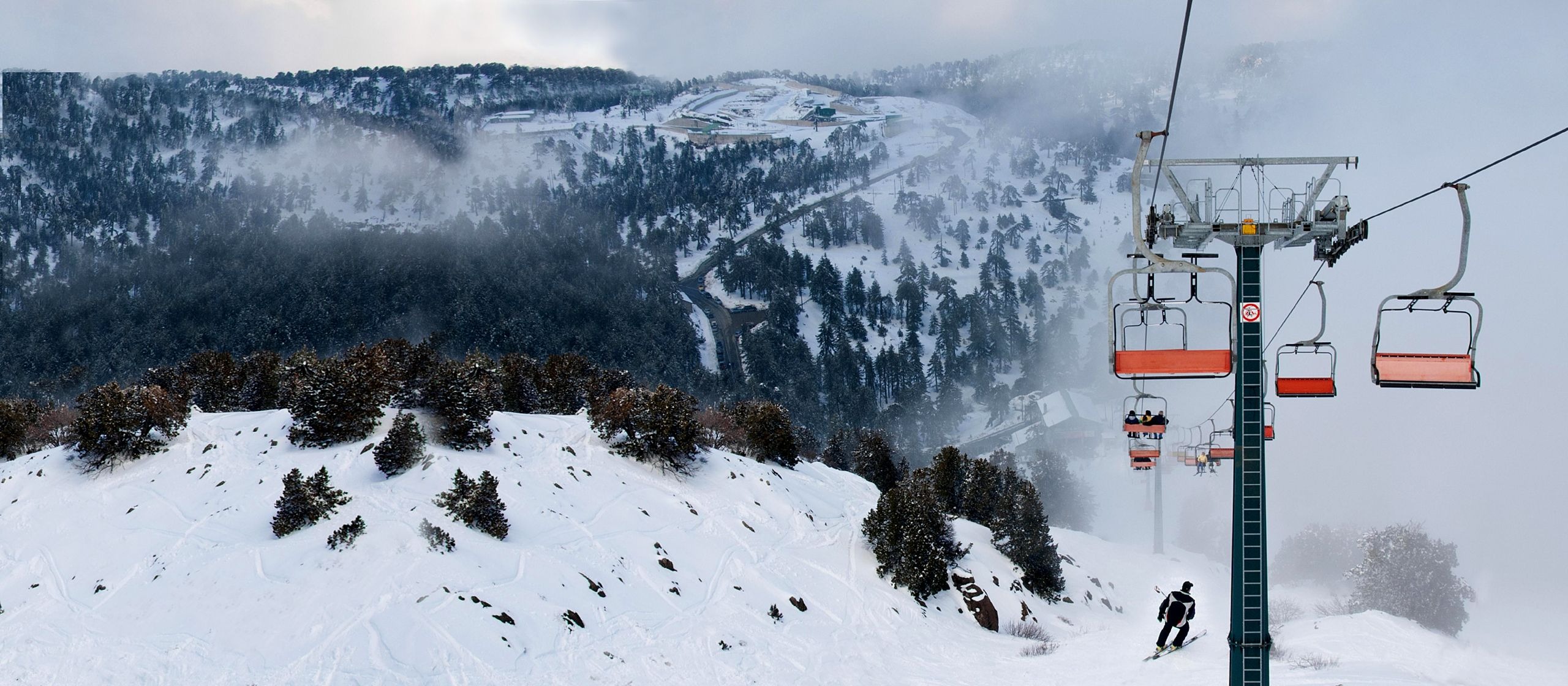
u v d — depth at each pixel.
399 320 185.75
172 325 184.88
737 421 47.81
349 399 32.97
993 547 36.72
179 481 29.73
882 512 32.78
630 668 20.83
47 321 185.38
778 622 25.38
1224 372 13.27
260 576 22.67
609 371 54.03
